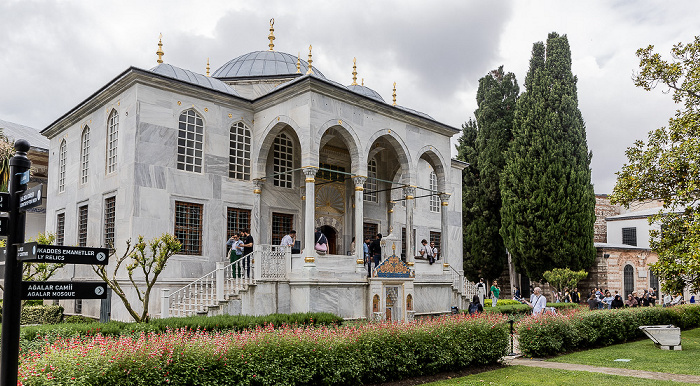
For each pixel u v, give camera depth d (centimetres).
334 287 1723
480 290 2461
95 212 1898
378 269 1847
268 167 2053
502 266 3594
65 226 2141
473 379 1057
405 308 1898
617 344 1620
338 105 1864
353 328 1054
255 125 2009
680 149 1672
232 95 1934
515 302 2825
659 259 1773
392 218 2473
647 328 1519
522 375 1094
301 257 1714
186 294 1742
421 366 1071
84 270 1927
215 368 777
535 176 3092
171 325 1199
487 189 3550
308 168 1742
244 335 895
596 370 1155
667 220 1806
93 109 1991
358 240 1856
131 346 730
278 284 1673
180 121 1830
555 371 1136
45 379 616
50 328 1124
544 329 1355
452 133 2366
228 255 1886
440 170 2311
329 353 922
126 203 1700
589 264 3111
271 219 2036
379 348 1007
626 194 1842
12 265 518
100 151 1914
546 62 3212
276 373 836
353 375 945
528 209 3083
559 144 3073
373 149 2336
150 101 1742
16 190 534
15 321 509
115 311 1691
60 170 2273
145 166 1708
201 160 1872
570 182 3042
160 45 2033
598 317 1570
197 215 1841
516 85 3669
